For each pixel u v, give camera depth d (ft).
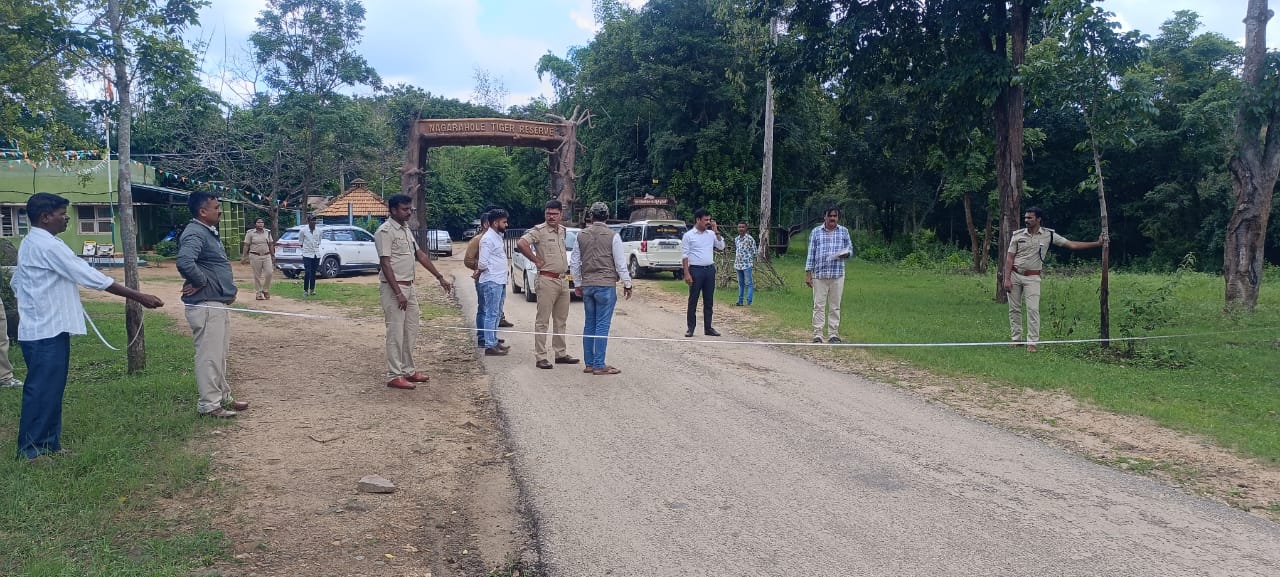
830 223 33.91
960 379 26.71
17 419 19.89
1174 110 103.14
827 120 113.29
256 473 16.26
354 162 98.07
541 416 21.50
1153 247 114.11
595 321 27.25
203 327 19.92
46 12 25.49
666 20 105.29
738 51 101.71
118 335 34.04
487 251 30.73
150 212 95.55
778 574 12.10
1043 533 13.70
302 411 21.39
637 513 14.60
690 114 109.40
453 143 78.54
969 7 48.73
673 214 104.22
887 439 19.53
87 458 16.17
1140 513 14.67
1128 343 31.30
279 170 94.07
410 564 12.55
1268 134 38.52
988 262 93.86
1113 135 31.24
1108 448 18.89
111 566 11.60
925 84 52.37
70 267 16.62
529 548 13.25
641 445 18.88
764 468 17.20
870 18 51.83
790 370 28.35
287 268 72.23
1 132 32.24
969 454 18.31
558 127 78.54
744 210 110.11
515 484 16.33
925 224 146.30
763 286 59.31
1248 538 13.52
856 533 13.67
